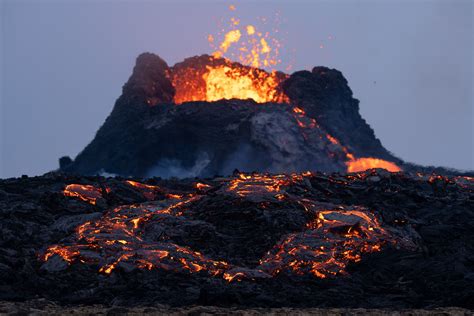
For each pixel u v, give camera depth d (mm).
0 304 36938
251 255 56156
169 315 29156
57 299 46844
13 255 54312
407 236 58500
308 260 54062
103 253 54469
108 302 46500
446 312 32562
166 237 57938
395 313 32781
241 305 44594
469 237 58656
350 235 57969
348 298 48094
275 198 62625
